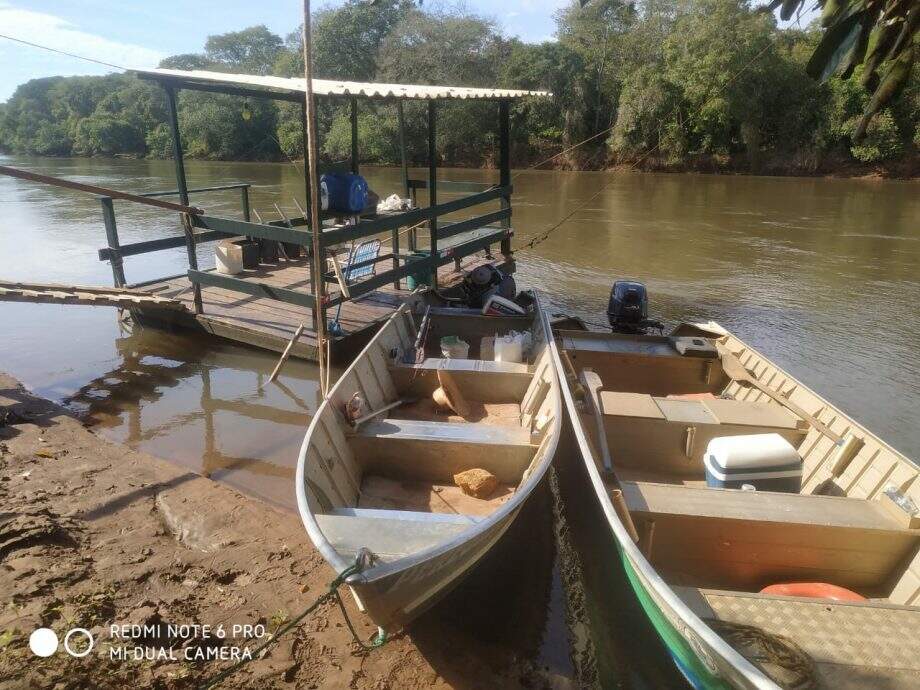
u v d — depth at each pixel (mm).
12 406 7004
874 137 34969
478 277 9242
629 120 39500
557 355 6504
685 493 4305
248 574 4469
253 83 7340
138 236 17109
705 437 5527
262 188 28094
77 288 8570
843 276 14086
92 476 5621
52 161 55906
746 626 3334
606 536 4824
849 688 3025
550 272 14414
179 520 5031
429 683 3738
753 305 11969
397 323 7664
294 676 3688
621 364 7039
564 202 25641
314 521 3654
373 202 9391
